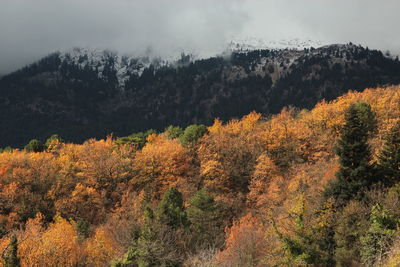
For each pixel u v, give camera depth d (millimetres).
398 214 26719
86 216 70062
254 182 70000
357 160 35250
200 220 51219
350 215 29422
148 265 31219
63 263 36656
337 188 35000
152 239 35062
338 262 27453
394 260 20109
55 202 69938
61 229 44344
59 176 78125
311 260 27562
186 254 41000
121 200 72625
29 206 67625
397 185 31734
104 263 37781
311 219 30594
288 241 28500
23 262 34344
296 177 58969
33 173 78000
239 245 36844
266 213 52375
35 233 43125
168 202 51375
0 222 62250
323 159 67438
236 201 68500
